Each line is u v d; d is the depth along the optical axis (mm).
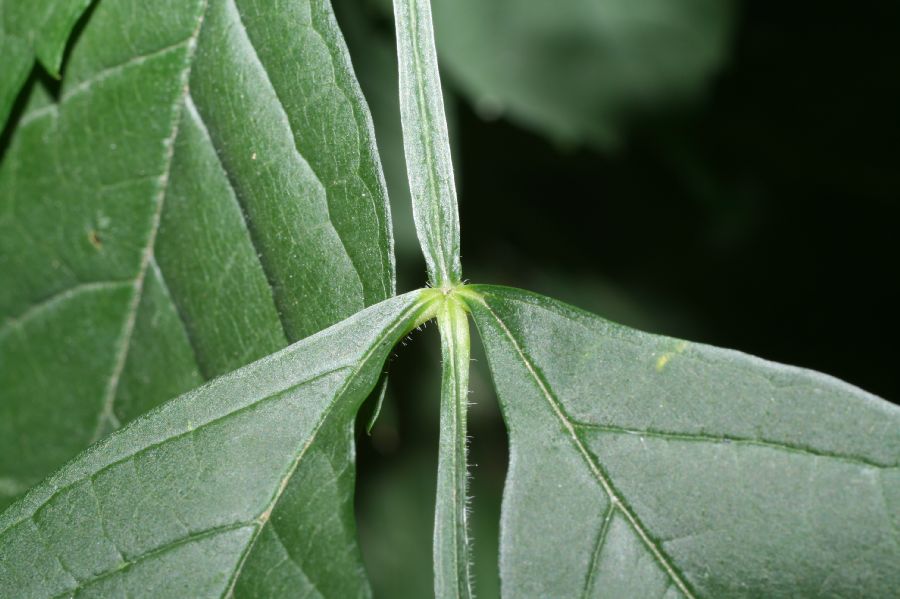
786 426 215
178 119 239
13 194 249
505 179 463
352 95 226
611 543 216
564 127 330
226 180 235
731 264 509
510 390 219
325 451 217
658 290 490
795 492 215
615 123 331
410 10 223
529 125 388
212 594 215
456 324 221
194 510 217
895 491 214
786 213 513
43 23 238
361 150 225
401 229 357
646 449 217
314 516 215
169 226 242
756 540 214
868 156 487
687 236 493
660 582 215
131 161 242
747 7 463
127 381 250
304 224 228
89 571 216
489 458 474
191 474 217
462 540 216
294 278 229
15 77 239
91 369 251
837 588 213
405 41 223
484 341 220
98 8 240
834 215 518
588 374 218
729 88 477
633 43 331
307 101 228
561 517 216
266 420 218
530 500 216
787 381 216
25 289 252
